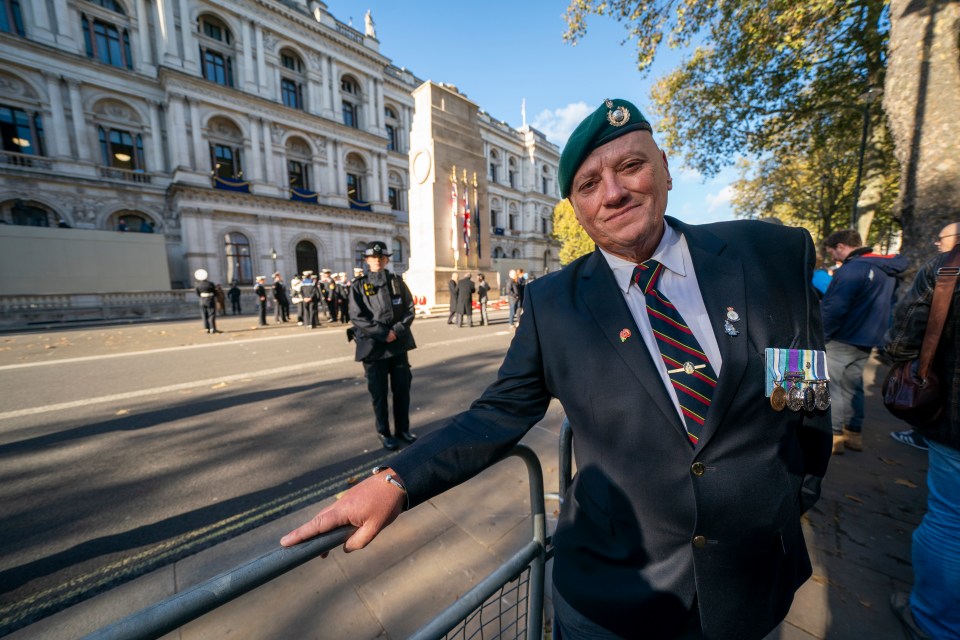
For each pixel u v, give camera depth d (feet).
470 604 3.14
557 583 3.05
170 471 9.48
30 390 16.33
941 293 3.92
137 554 6.65
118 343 29.35
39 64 58.95
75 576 6.18
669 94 40.40
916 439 9.71
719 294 2.60
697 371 2.53
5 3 57.93
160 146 69.62
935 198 12.89
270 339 31.07
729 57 33.78
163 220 70.38
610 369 2.63
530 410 3.08
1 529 7.33
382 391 10.67
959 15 12.26
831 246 9.68
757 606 2.44
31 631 5.12
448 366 19.97
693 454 2.41
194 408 13.97
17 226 50.06
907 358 4.38
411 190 51.19
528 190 150.82
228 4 69.62
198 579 5.94
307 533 2.17
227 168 72.49
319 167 82.53
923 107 13.11
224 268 69.56
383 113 94.38
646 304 2.76
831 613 5.15
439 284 48.62
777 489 2.43
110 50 65.62
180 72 64.59
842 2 22.97
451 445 2.68
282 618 5.16
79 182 62.39
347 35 88.12
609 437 2.68
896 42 13.96
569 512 3.18
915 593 4.62
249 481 9.00
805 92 34.12
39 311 48.70
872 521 6.94
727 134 40.29
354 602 5.39
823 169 56.34
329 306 46.42
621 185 2.70
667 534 2.53
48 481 9.02
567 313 2.89
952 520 4.22
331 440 11.23
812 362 2.44
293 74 79.71
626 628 2.57
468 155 52.42
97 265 55.06
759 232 2.91
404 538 6.66
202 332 36.37
